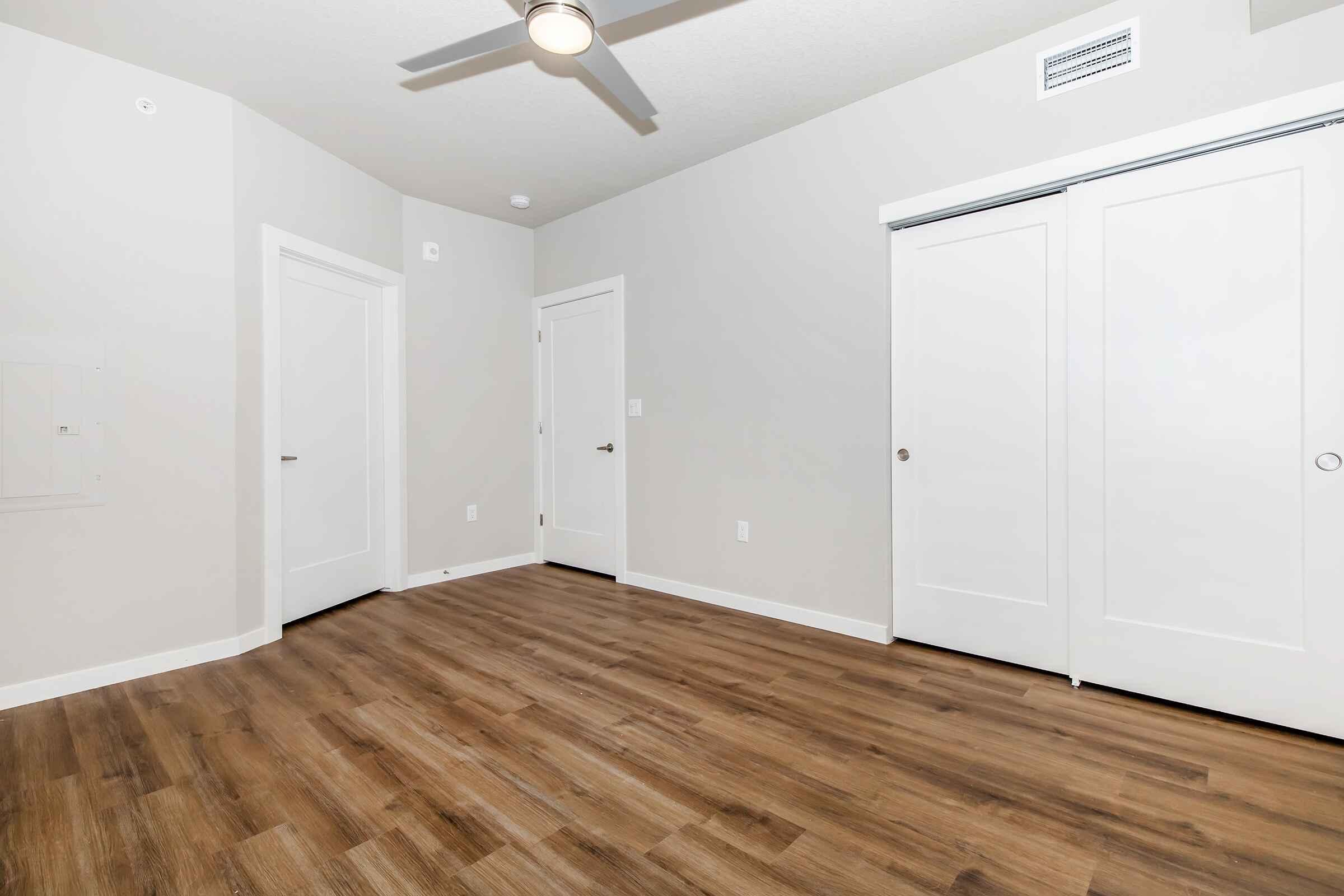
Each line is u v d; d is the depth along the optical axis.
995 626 2.61
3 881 1.37
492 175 3.66
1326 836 1.48
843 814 1.59
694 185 3.57
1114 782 1.72
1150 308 2.20
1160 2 2.14
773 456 3.25
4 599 2.25
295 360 3.24
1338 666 1.91
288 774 1.79
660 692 2.34
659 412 3.80
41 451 2.33
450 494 4.16
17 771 1.81
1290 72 1.93
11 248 2.26
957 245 2.68
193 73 2.60
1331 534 1.91
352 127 3.08
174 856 1.45
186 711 2.20
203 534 2.70
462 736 2.01
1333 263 1.90
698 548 3.61
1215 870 1.37
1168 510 2.18
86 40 2.36
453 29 2.34
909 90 2.72
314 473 3.35
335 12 2.23
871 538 2.90
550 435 4.57
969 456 2.67
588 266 4.23
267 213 2.98
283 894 1.33
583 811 1.61
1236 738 1.95
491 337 4.39
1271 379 2.00
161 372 2.60
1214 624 2.11
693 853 1.45
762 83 2.73
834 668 2.57
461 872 1.39
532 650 2.80
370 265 3.63
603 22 1.87
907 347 2.83
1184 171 2.13
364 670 2.58
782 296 3.19
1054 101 2.36
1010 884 1.34
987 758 1.85
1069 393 2.38
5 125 2.25
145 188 2.55
